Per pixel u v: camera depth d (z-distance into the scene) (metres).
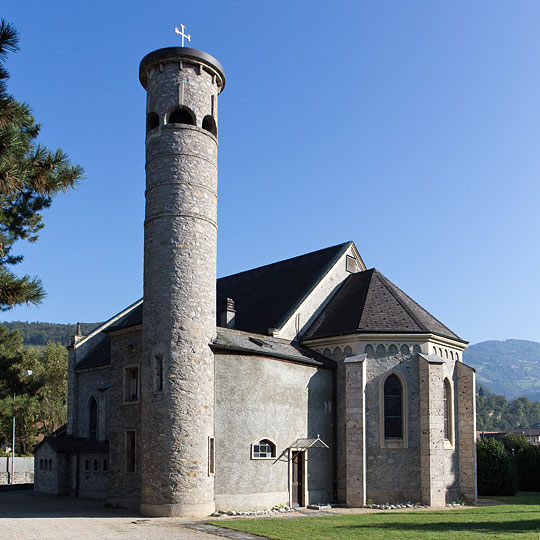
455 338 35.84
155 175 30.00
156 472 26.66
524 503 34.53
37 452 44.97
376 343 33.53
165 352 27.77
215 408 28.66
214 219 30.62
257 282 45.34
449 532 20.39
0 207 19.77
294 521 23.88
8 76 15.45
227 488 28.22
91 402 45.88
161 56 30.67
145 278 29.50
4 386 34.22
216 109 31.91
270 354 31.02
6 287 16.95
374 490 31.70
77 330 48.94
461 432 35.34
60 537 20.02
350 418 32.22
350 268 42.00
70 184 17.80
